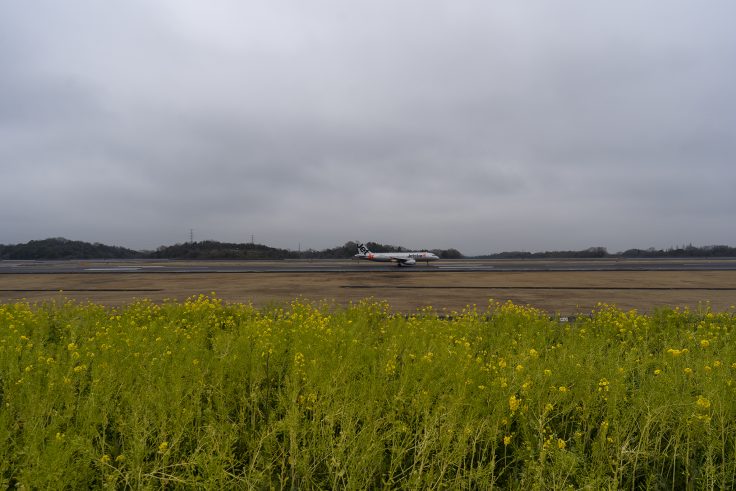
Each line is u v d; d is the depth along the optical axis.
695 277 30.86
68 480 2.43
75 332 6.45
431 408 3.46
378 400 3.67
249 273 37.84
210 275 35.00
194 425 3.33
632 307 14.88
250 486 2.51
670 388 3.60
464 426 3.04
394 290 21.27
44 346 6.14
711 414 3.20
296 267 52.09
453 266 55.44
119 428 3.09
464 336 6.70
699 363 4.45
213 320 8.81
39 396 3.38
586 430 3.40
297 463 2.82
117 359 4.52
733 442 3.03
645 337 7.25
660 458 3.09
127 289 22.14
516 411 3.47
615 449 2.95
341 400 3.53
